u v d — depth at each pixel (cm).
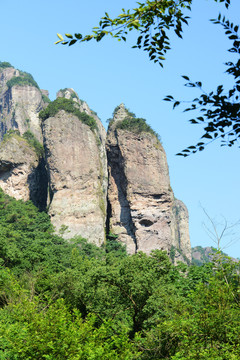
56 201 12756
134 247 12012
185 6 1240
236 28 1096
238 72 1083
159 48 1276
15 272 6700
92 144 13588
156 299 4075
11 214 12262
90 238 12156
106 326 2923
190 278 4775
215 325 2677
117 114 13712
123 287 4534
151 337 3064
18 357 2572
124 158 12712
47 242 10288
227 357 2478
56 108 13800
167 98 1103
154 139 12988
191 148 1144
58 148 13250
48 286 5281
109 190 12950
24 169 14338
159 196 12431
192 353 2545
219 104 1092
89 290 4622
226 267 2912
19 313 3084
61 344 2536
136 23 1222
